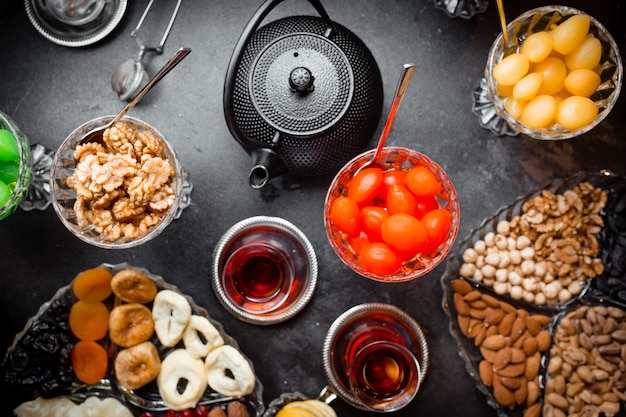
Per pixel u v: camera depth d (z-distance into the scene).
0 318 1.24
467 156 1.26
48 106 1.25
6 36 1.24
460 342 1.22
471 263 1.22
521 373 1.21
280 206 1.25
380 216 1.07
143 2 1.25
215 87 1.25
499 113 1.18
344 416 1.24
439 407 1.25
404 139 1.26
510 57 1.11
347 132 1.10
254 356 1.24
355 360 1.14
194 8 1.25
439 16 1.26
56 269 1.24
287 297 1.22
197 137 1.25
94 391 1.21
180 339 1.21
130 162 1.08
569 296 1.22
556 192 1.23
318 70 1.08
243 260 1.21
